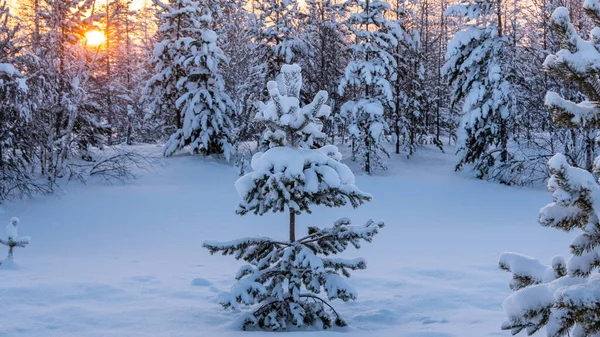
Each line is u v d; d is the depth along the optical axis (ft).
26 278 30.35
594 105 10.82
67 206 70.28
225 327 21.08
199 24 103.71
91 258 42.83
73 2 87.20
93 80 96.89
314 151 22.82
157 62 106.83
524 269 11.72
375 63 106.01
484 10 93.71
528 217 66.59
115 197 75.92
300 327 21.77
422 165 108.99
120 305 24.39
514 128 95.30
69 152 91.76
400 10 118.32
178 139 102.94
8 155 75.66
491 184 90.07
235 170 96.89
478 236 53.36
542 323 10.30
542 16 83.71
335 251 23.25
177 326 21.16
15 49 73.26
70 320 21.25
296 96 23.99
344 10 113.60
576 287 9.24
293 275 22.36
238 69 115.75
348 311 24.49
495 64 90.02
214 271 35.60
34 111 75.92
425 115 142.31
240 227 60.80
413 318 22.70
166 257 44.04
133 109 140.26
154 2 103.86
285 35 111.86
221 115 101.30
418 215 68.85
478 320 21.50
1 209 66.69
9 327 19.93
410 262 38.81
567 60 10.28
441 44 166.61
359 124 102.83
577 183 9.79
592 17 10.69
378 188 86.43
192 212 68.59
